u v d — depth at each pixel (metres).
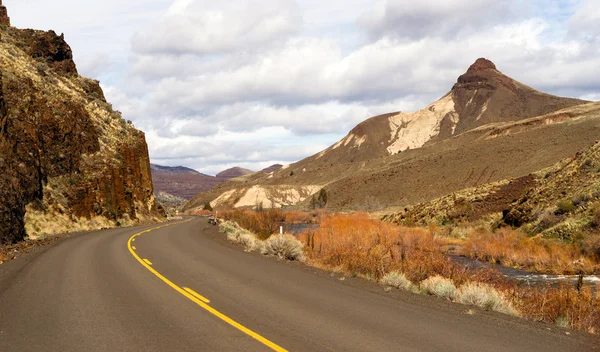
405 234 32.09
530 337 7.25
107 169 41.94
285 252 17.88
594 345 6.93
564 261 23.92
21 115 30.55
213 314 8.13
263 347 6.26
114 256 16.81
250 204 192.00
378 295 10.48
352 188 168.12
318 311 8.57
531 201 39.84
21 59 44.34
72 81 55.19
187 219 61.53
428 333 7.25
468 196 54.12
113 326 7.21
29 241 22.48
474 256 28.89
